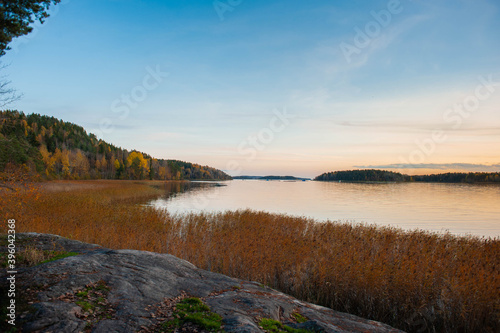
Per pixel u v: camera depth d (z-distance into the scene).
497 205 49.84
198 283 5.60
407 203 53.00
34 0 9.10
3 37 8.93
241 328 3.76
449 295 7.22
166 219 17.59
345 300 8.12
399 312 7.64
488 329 6.75
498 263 9.73
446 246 11.42
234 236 12.48
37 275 4.64
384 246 11.24
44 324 3.45
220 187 103.81
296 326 4.34
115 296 4.45
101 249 7.09
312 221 18.02
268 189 104.56
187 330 3.78
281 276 9.32
